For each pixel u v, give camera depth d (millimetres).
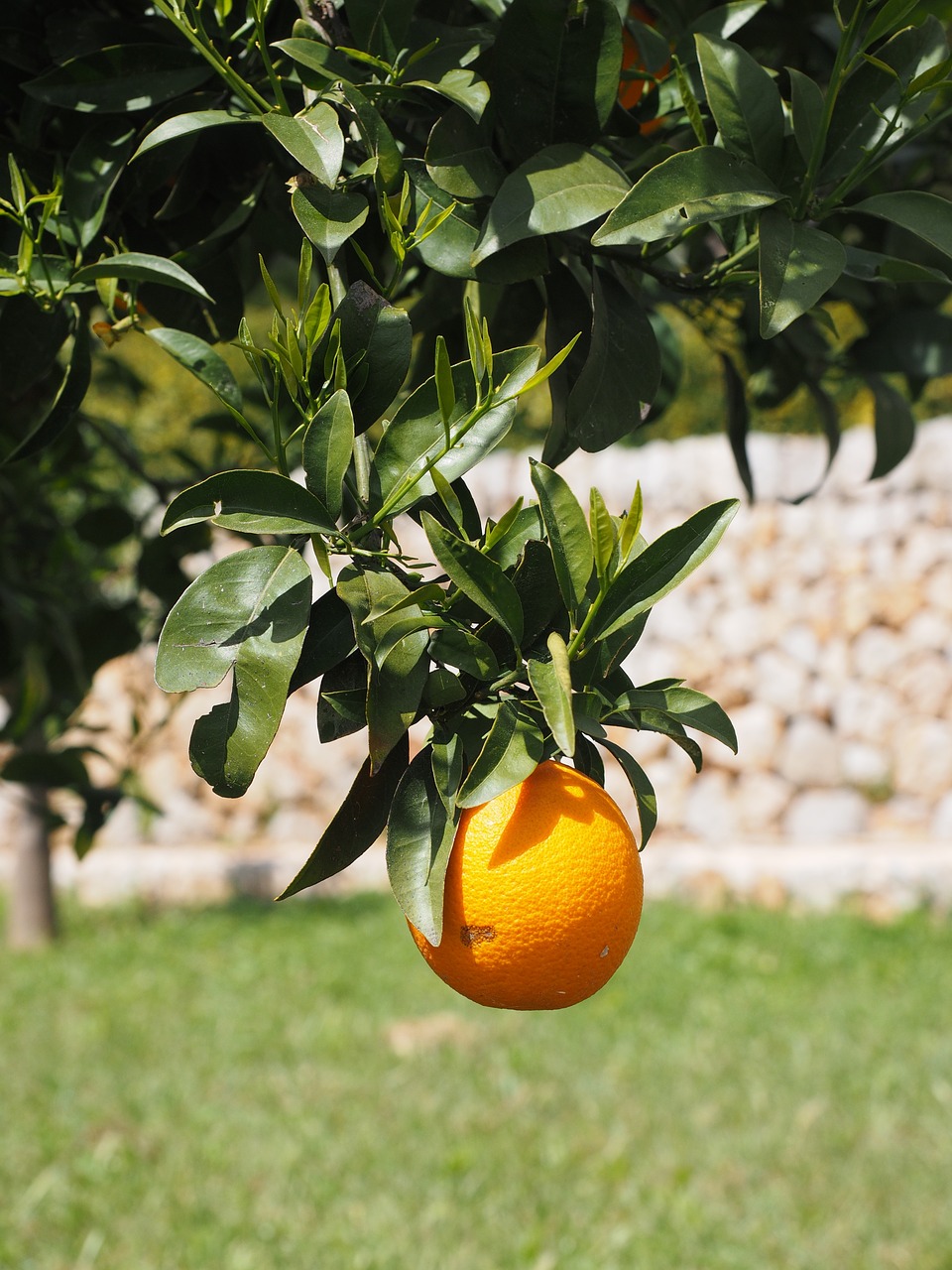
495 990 985
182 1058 3936
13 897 5445
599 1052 3883
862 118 1054
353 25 1062
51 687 1580
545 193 1029
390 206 1029
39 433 1130
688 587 6438
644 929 5148
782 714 6281
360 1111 3477
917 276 1054
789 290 1013
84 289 1119
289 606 961
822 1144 3215
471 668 965
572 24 1053
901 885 5453
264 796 6789
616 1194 2984
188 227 1179
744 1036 3979
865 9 1014
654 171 1021
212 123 1033
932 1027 4020
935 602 6207
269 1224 2867
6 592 1505
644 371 1082
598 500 951
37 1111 3516
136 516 1673
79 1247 2777
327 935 5297
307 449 969
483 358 978
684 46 1146
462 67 1086
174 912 5891
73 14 1137
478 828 984
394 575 983
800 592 6316
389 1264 2680
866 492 6281
